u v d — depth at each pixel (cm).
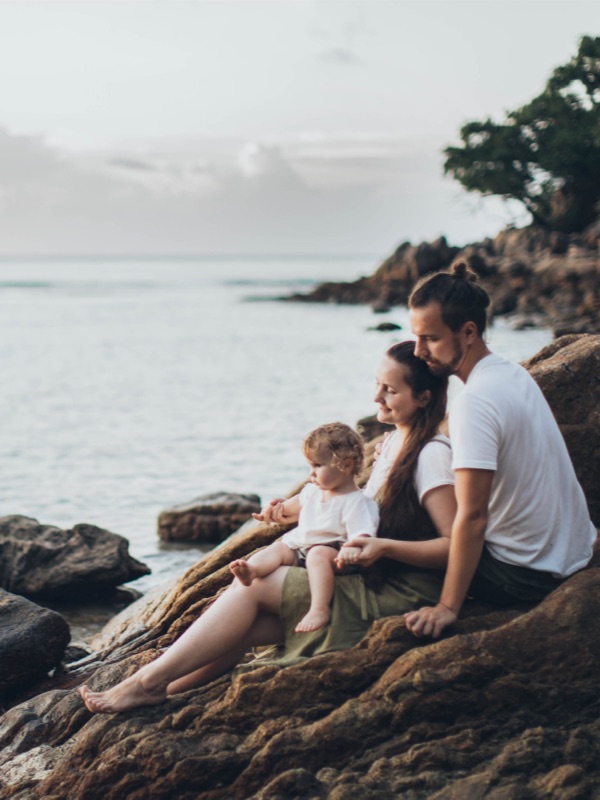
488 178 5328
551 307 4597
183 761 399
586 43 5081
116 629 695
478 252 5991
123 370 3412
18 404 2592
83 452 1859
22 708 512
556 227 5438
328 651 433
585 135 5016
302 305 7494
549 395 549
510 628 412
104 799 407
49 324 5794
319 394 2705
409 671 405
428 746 386
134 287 11762
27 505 1421
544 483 432
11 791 444
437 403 452
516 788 363
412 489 445
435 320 431
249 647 453
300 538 452
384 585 447
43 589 873
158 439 2000
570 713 398
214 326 5569
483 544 441
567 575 445
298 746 395
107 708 436
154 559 1088
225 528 1162
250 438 1992
